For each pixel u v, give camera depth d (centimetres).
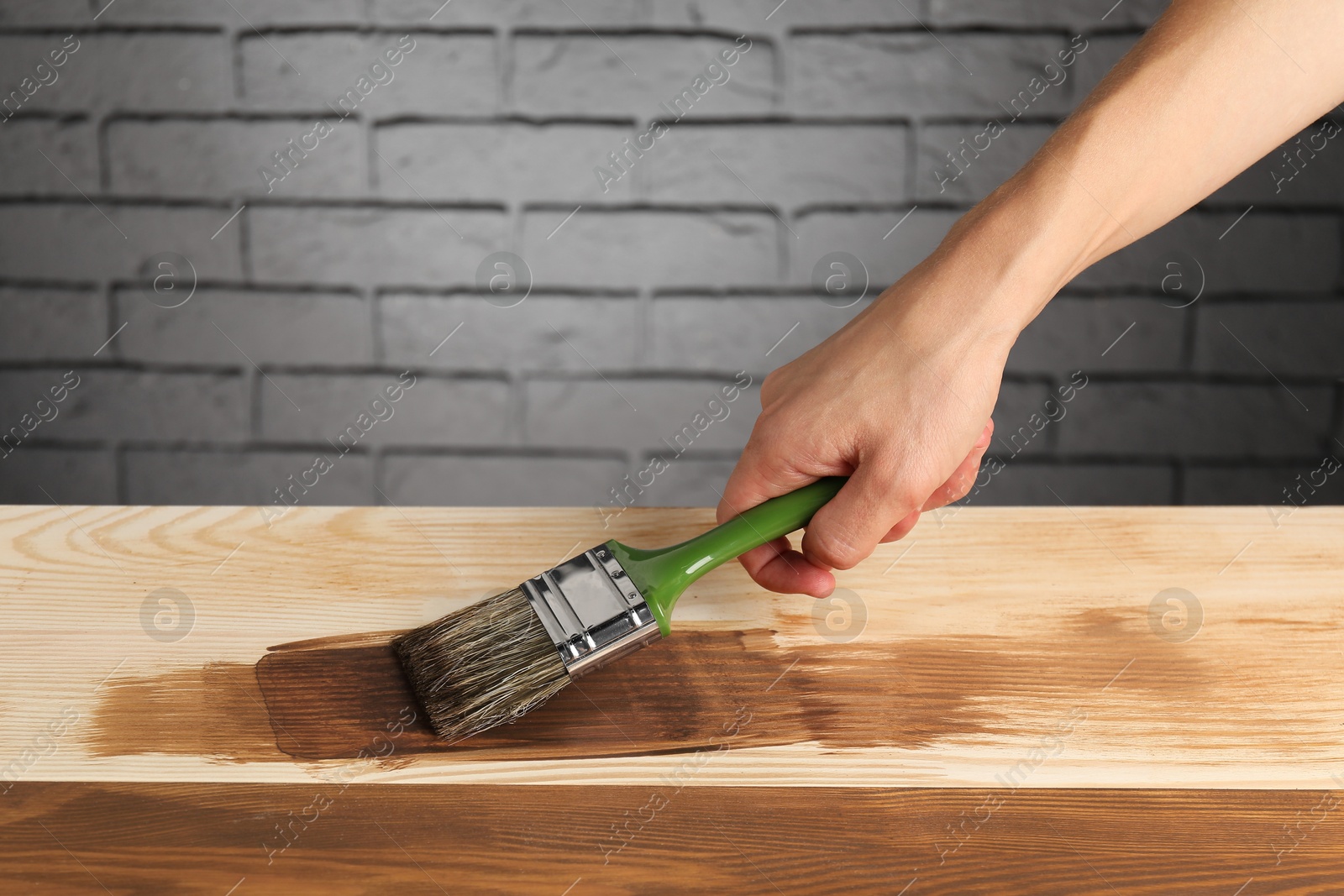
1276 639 58
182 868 47
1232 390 117
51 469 121
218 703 55
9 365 117
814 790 51
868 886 47
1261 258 112
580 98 108
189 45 106
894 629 59
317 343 117
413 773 52
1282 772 52
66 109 108
